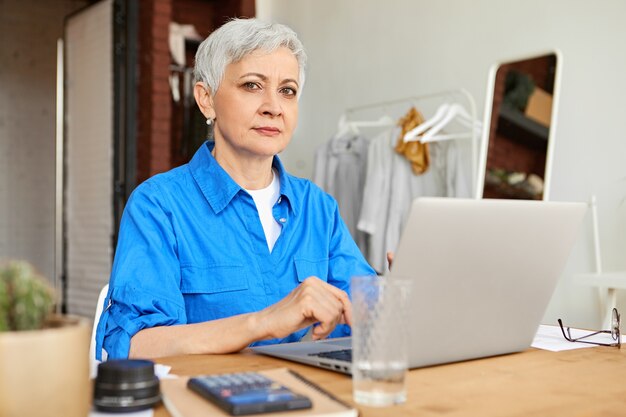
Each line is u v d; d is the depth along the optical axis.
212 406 0.77
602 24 3.18
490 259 1.07
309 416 0.74
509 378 1.01
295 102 1.61
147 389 0.78
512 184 3.36
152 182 1.52
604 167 3.16
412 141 3.73
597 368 1.10
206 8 5.71
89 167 5.09
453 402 0.86
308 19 5.06
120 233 1.45
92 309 5.00
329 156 4.32
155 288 1.37
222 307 1.49
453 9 3.94
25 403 0.62
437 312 1.05
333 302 1.20
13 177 6.95
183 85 5.31
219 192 1.53
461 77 3.89
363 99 4.59
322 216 1.69
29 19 7.01
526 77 3.38
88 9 5.10
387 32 4.40
